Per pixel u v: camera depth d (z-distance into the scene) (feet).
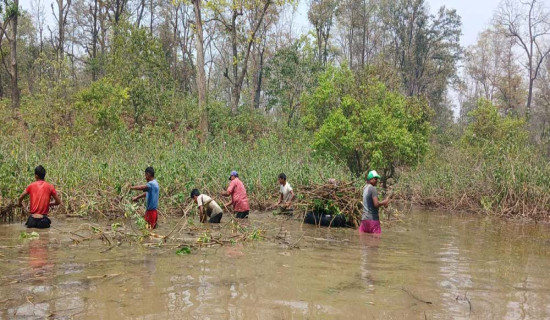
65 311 14.37
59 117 66.54
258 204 44.09
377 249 26.89
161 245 25.66
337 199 36.11
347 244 28.30
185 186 41.22
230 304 15.52
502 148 57.62
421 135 61.31
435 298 17.26
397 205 55.98
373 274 20.62
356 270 21.29
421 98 65.82
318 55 128.77
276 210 41.63
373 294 17.42
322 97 62.39
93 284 17.40
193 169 45.32
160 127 72.54
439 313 15.51
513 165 50.72
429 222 41.63
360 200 36.04
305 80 107.34
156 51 82.43
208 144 62.18
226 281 18.38
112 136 56.90
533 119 135.85
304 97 67.46
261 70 126.62
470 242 31.30
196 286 17.51
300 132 78.18
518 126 80.02
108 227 30.96
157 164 44.01
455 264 23.68
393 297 17.13
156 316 14.14
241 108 96.48
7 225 30.96
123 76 79.30
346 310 15.40
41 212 29.91
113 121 68.39
